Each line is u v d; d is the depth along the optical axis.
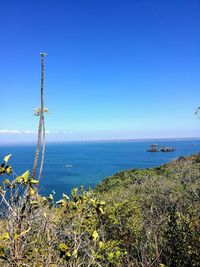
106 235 5.23
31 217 2.96
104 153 157.38
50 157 123.75
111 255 3.79
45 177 36.50
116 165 80.25
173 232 4.91
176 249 4.77
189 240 4.65
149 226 5.83
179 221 5.04
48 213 3.33
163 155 123.88
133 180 15.78
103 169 67.00
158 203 7.75
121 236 5.41
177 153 133.88
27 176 2.79
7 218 2.79
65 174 48.78
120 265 4.26
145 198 8.31
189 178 11.99
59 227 3.43
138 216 6.11
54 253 3.04
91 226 4.22
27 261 2.64
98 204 3.81
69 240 3.40
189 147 198.62
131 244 5.37
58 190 21.03
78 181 38.56
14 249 2.69
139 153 148.50
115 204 5.83
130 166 76.44
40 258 2.79
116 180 16.11
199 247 4.50
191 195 7.90
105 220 5.42
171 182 11.19
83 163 87.31
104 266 3.81
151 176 15.38
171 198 7.62
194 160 19.20
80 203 3.78
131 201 6.98
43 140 2.75
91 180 43.47
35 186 2.96
